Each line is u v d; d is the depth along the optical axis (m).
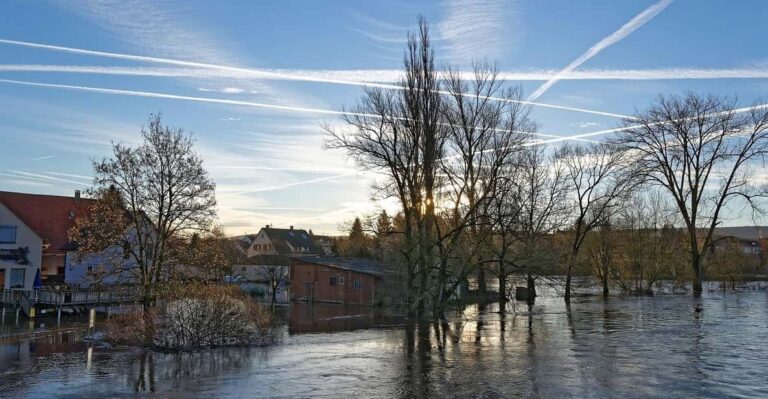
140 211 35.00
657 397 13.30
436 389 14.37
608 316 34.34
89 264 52.66
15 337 30.02
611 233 56.97
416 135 32.53
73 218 55.41
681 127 50.03
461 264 34.91
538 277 46.91
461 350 21.16
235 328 23.88
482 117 35.50
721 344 21.72
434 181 33.41
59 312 38.69
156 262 34.56
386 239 35.91
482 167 35.75
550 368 17.00
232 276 71.81
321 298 61.94
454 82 35.59
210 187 36.53
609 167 50.47
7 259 48.66
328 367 17.83
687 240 57.81
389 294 46.50
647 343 22.17
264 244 114.50
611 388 14.23
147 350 22.80
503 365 17.66
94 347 24.48
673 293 58.38
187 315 23.33
